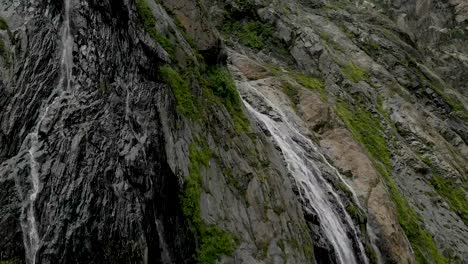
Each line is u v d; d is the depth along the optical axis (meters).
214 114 10.76
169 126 8.87
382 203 16.33
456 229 19.61
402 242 15.84
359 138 20.38
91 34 8.11
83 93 7.52
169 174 8.33
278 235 10.20
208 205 8.92
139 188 7.61
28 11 7.40
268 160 11.93
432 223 19.11
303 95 19.33
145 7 10.22
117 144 7.59
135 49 9.15
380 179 17.45
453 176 22.73
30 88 6.94
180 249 8.01
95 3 8.43
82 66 7.71
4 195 6.09
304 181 14.16
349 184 16.45
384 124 23.00
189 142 9.27
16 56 7.02
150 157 8.07
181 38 11.23
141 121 8.29
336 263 12.92
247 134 11.77
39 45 7.29
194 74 10.77
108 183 7.14
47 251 6.10
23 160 6.41
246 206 9.91
